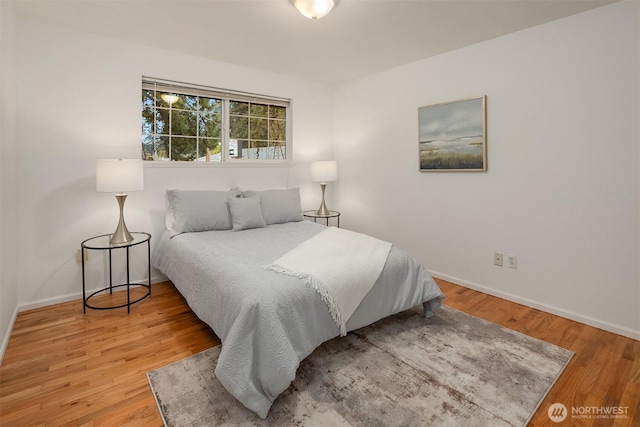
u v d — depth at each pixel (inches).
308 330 67.6
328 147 170.9
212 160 138.7
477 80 114.3
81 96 105.0
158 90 122.4
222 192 125.3
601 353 78.7
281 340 60.2
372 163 154.4
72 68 103.1
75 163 105.3
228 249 92.4
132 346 80.8
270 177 151.3
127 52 112.2
